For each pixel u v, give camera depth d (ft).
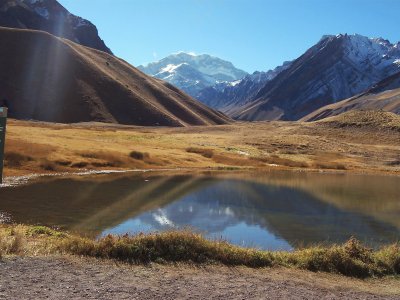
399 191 138.10
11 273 29.96
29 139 181.68
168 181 140.46
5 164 134.31
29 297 25.54
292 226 78.18
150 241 38.63
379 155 313.32
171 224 73.36
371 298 31.91
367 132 389.60
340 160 284.20
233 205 98.53
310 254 41.16
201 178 155.84
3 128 48.32
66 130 290.15
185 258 37.83
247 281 33.27
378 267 41.11
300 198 115.44
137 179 140.77
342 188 143.74
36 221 68.54
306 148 321.11
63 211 78.54
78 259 35.06
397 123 397.19
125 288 28.71
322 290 32.94
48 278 29.50
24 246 37.09
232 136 370.53
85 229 64.75
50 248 37.29
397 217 90.79
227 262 38.73
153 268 34.60
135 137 295.48
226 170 197.57
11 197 90.38
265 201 107.24
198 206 94.79
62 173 141.49
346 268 39.91
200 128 466.70
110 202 92.02
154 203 95.09
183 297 27.91
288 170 214.48
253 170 204.64
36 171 136.77
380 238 70.90
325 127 411.13
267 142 334.44
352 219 87.45
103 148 196.44
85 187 113.29
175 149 243.19
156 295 27.81
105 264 34.32
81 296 26.40
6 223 65.16
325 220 85.40
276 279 34.91
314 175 193.57
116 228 67.05
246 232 71.20
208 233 68.69
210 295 28.81
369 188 145.89
